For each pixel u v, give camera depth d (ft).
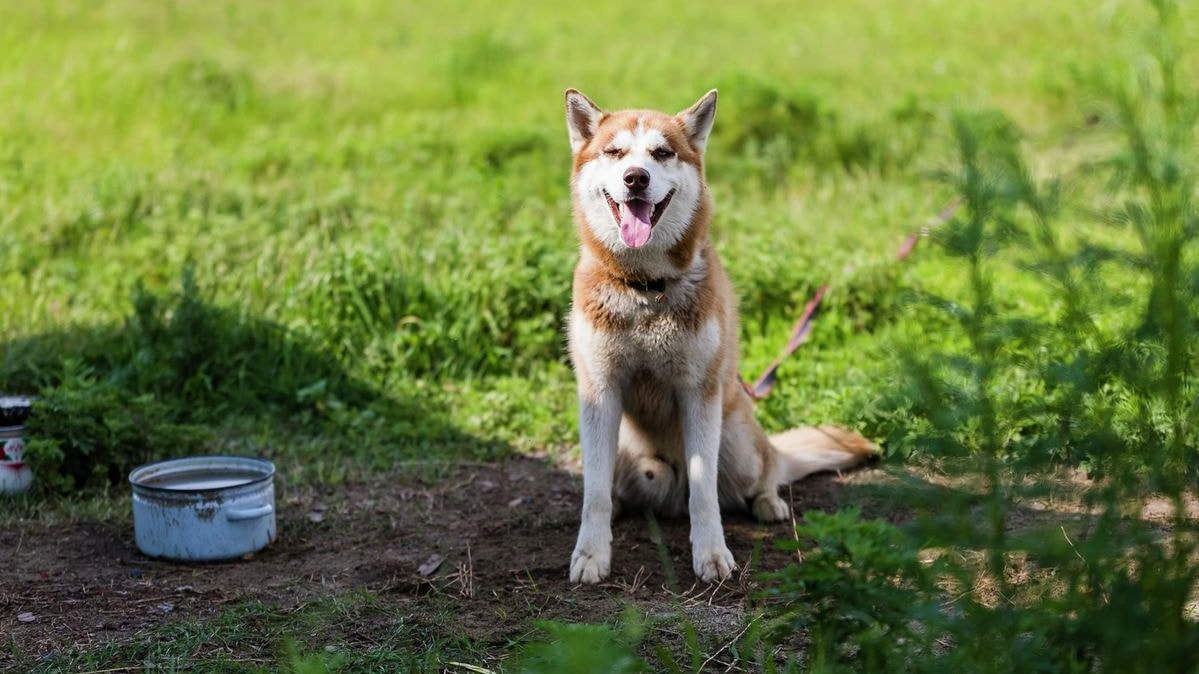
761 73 42.09
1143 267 8.05
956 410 8.57
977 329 8.45
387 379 22.62
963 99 11.39
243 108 39.32
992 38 47.98
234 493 15.42
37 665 12.14
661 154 14.60
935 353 8.89
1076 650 8.59
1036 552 8.49
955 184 8.16
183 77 40.57
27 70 40.78
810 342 23.20
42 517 17.02
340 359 22.90
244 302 24.00
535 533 16.57
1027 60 42.96
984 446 8.60
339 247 25.52
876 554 8.98
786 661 11.59
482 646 12.56
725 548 14.79
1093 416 8.76
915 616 8.71
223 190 30.27
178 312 22.45
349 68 45.68
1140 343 8.32
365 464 19.69
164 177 30.91
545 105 40.86
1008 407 9.39
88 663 12.14
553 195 30.99
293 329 23.04
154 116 37.63
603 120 15.48
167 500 15.26
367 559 15.58
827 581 9.23
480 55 46.70
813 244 26.91
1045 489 8.48
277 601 13.98
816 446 18.62
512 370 23.38
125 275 25.93
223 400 21.89
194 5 56.29
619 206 14.42
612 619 13.23
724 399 16.14
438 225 28.09
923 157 32.71
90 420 17.98
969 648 8.59
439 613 13.37
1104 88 8.19
